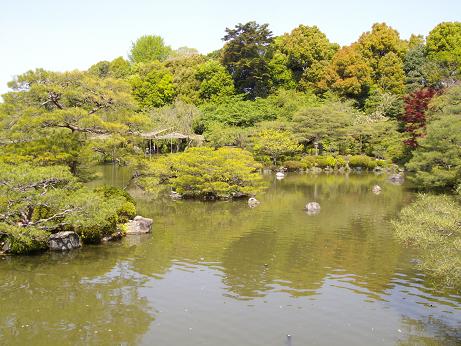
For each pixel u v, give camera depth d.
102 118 23.45
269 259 18.42
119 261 18.00
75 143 22.70
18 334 11.54
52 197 17.44
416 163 35.53
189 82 74.81
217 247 20.25
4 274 16.25
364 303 13.80
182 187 34.72
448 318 12.72
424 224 12.27
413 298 14.20
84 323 12.24
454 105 39.31
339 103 65.88
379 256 18.84
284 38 82.94
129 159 25.50
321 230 23.62
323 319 12.61
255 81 75.12
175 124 58.12
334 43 86.19
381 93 71.12
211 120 62.78
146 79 74.19
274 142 53.69
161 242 21.11
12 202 17.12
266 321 12.45
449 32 73.38
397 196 35.12
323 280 15.88
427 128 36.16
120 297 14.16
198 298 14.13
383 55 79.06
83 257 18.50
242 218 26.78
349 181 45.12
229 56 76.44
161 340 11.30
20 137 20.67
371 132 57.56
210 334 11.64
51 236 19.44
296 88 78.75
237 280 15.85
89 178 25.58
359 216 27.34
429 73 68.06
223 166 33.62
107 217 20.52
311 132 57.22
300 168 54.12
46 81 22.06
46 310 13.10
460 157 33.28
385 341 11.32
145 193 36.34
